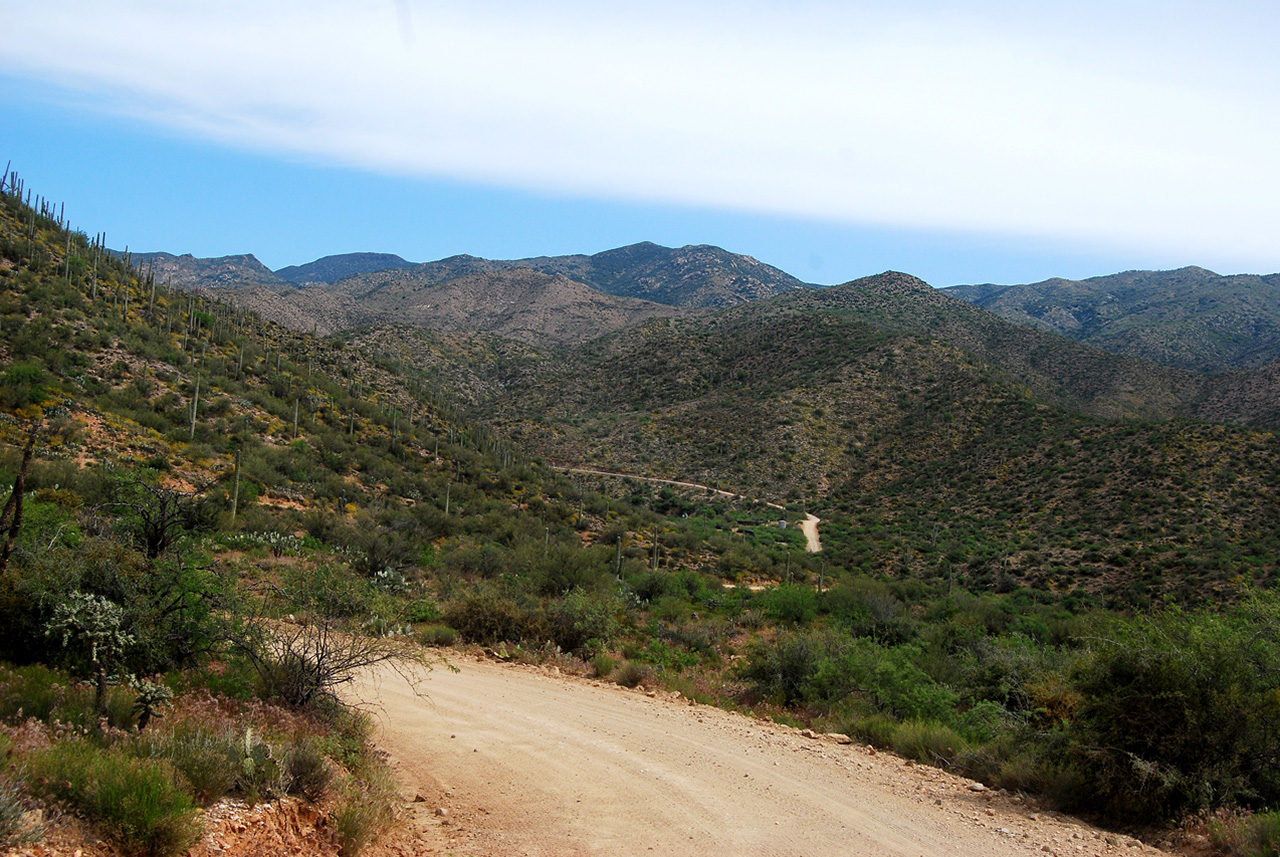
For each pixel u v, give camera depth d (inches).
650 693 566.3
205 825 208.2
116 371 1785.2
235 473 1384.1
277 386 2230.6
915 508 3043.8
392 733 385.1
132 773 203.5
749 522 3041.3
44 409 1423.5
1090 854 297.0
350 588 386.0
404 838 257.4
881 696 556.4
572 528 2263.8
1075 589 1926.7
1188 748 340.8
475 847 257.3
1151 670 353.7
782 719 526.6
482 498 2140.7
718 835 284.0
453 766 342.3
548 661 647.1
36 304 1852.9
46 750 205.8
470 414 4960.6
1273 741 339.9
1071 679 390.3
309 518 1344.7
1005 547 2329.0
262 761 245.9
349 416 2347.4
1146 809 340.8
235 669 342.0
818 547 2733.8
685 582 1457.9
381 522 1566.2
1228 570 1764.3
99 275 2256.4
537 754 370.3
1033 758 393.4
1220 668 349.7
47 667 301.1
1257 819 299.6
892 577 2191.2
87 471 1123.9
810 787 355.9
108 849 185.9
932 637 866.8
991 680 591.2
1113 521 2324.1
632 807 307.0
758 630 1045.8
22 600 307.0
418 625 722.2
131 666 323.9
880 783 378.3
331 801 257.3
